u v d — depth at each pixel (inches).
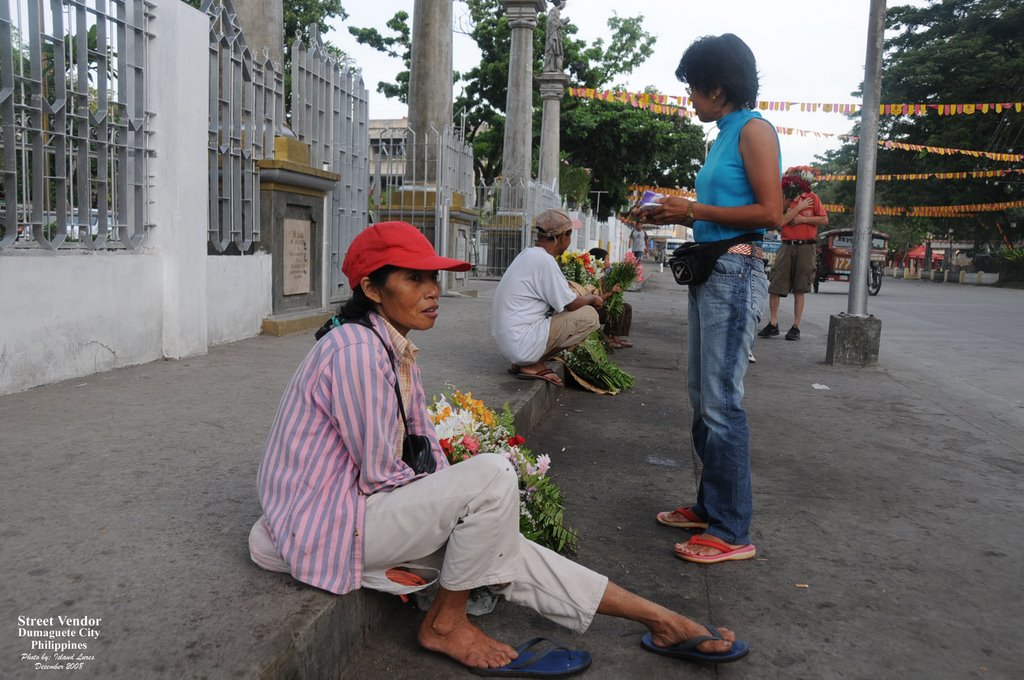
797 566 114.1
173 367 191.6
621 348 320.5
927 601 104.0
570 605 85.0
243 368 192.5
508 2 615.8
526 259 202.8
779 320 454.0
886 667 87.9
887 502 142.7
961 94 1183.6
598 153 1196.5
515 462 109.7
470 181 466.6
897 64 1232.8
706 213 112.3
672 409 213.8
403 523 77.8
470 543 78.4
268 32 271.0
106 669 64.0
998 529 130.4
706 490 118.2
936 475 159.6
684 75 117.6
